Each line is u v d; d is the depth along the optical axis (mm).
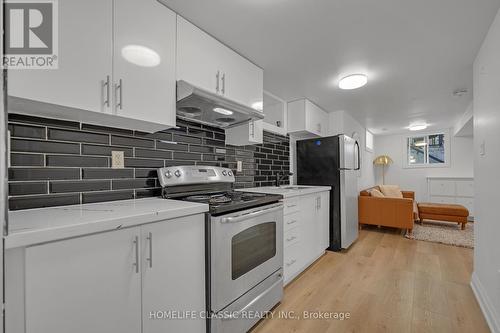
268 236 1721
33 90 900
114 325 924
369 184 5828
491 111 1609
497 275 1480
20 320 717
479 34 1674
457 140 5426
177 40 1426
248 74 2006
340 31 1643
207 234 1311
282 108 3152
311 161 3230
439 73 2332
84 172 1327
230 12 1436
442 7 1403
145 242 1028
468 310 1729
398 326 1562
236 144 2275
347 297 1928
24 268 720
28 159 1142
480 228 1867
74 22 1002
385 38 1730
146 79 1257
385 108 3631
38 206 1162
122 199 1487
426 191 5730
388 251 3025
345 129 3834
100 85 1080
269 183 2908
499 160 1469
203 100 1521
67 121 1269
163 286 1096
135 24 1213
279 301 1829
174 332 1143
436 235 3689
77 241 829
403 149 6102
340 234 3010
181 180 1710
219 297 1302
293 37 1709
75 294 823
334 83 2588
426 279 2230
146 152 1628
